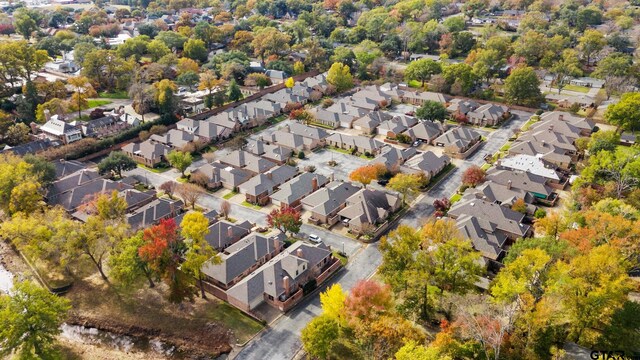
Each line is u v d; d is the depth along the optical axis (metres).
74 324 79.94
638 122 136.75
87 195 111.19
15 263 95.38
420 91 194.25
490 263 90.75
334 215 107.19
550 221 88.44
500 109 165.12
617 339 65.75
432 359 55.00
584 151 134.38
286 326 76.75
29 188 100.00
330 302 70.75
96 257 90.25
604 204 88.81
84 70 187.50
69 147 135.62
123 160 124.56
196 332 76.38
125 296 84.81
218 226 97.88
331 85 195.88
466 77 185.12
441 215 105.75
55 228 86.38
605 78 187.88
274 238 94.25
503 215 99.12
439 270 72.62
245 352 71.88
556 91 191.50
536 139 138.62
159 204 106.50
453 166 132.75
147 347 75.06
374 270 89.88
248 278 82.00
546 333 64.94
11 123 147.75
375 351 63.38
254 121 162.75
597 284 66.44
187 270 77.94
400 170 124.50
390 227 104.31
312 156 140.50
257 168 127.56
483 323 65.19
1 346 66.38
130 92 169.62
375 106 173.50
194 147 141.38
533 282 69.94
